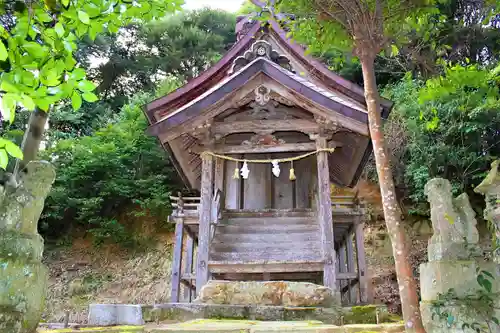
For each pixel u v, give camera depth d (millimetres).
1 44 2264
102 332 3646
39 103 2578
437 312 3219
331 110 8438
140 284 14922
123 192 17984
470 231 3402
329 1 4637
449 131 14125
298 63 11500
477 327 3025
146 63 28156
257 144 9242
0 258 2820
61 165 18406
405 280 3549
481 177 14289
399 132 15539
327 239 8016
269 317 5426
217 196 9422
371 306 5609
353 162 11039
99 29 3199
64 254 16438
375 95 4461
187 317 5434
